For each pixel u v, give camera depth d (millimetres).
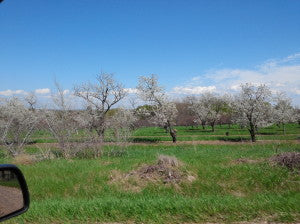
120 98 29750
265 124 30172
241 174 11820
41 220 6613
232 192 10750
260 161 13500
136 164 13781
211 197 8914
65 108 18469
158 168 12133
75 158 18031
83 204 7727
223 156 16125
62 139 18359
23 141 20594
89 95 29047
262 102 29250
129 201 8117
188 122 61125
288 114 41719
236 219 6262
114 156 18719
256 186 11117
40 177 12312
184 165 12672
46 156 17641
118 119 20016
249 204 7008
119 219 6656
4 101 29609
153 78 31859
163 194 10469
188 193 10641
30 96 31312
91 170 13055
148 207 7133
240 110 29297
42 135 23141
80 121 18797
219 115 49062
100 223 6473
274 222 6008
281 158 12805
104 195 10445
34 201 9453
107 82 29000
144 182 11438
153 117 31844
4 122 20672
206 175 11828
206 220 6332
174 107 31719
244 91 29422
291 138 30859
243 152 18234
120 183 11445
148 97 31484
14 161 16922
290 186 10914
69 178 12016
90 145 18172
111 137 19438
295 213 6375
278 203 6973
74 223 6453
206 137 33969
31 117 21297
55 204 7855
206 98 51406
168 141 31109
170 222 6352
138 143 29219
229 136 35375
